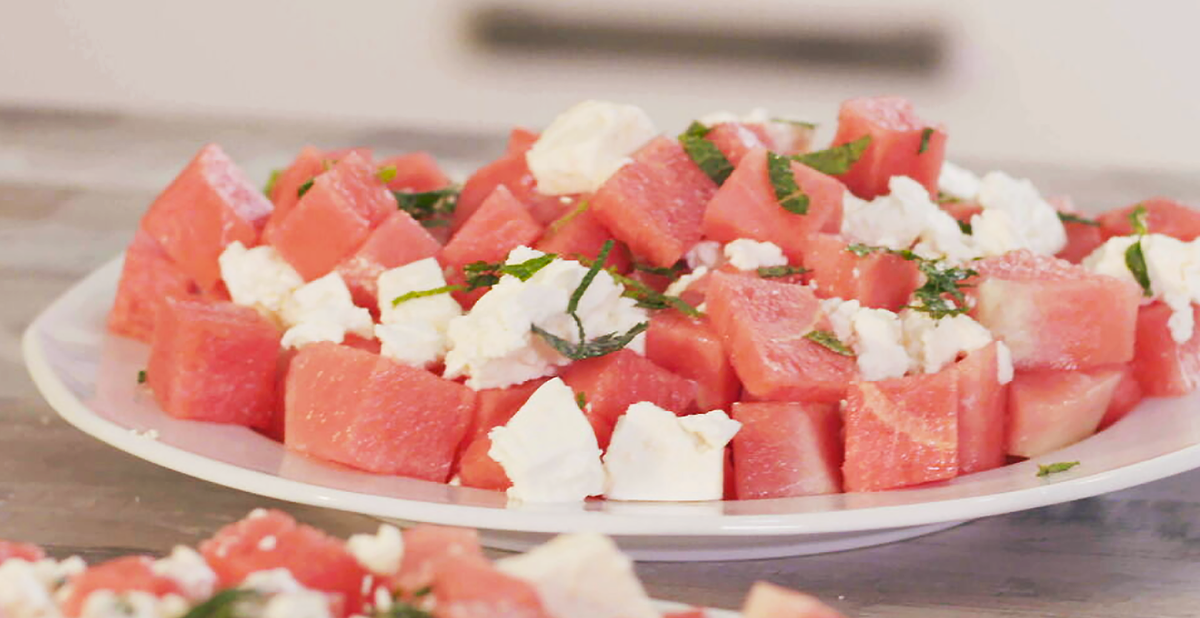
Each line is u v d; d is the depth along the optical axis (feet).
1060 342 6.24
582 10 15.94
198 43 16.42
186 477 6.27
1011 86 15.75
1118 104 15.69
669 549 5.38
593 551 3.60
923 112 15.89
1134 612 5.17
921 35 15.66
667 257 6.47
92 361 6.86
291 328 6.53
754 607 3.53
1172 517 5.90
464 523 5.06
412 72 16.39
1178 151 15.71
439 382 5.78
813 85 15.93
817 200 6.48
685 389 5.92
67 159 11.37
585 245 6.61
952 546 5.65
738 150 6.81
